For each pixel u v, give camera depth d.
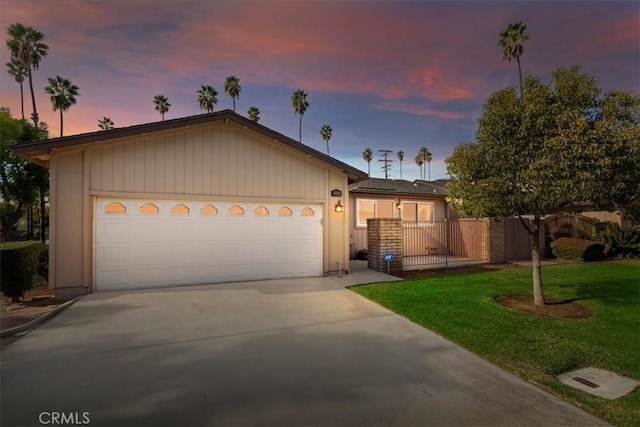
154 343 4.18
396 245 10.03
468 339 4.49
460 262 11.89
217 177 7.98
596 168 4.70
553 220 14.58
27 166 16.77
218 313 5.53
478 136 6.05
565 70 5.47
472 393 3.10
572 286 7.91
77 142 6.43
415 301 6.36
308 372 3.44
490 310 5.82
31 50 23.70
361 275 9.21
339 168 9.40
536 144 5.34
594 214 15.62
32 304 6.02
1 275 6.02
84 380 3.17
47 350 3.91
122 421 2.52
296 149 8.73
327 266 9.22
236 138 8.22
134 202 7.19
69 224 6.62
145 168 7.26
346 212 9.59
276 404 2.81
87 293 6.73
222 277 8.02
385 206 14.28
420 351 4.10
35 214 22.23
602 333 4.78
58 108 25.48
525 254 13.66
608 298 6.80
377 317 5.46
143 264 7.25
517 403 2.94
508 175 5.55
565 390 3.21
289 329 4.82
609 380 3.48
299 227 8.95
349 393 3.03
